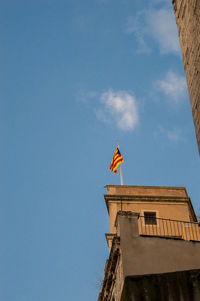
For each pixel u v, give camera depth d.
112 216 44.25
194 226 39.28
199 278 27.30
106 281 33.72
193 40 33.03
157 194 45.94
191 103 32.66
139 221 42.03
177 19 37.16
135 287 27.56
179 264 28.84
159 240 29.80
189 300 26.69
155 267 28.73
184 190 46.88
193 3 33.44
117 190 46.25
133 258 29.12
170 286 27.30
